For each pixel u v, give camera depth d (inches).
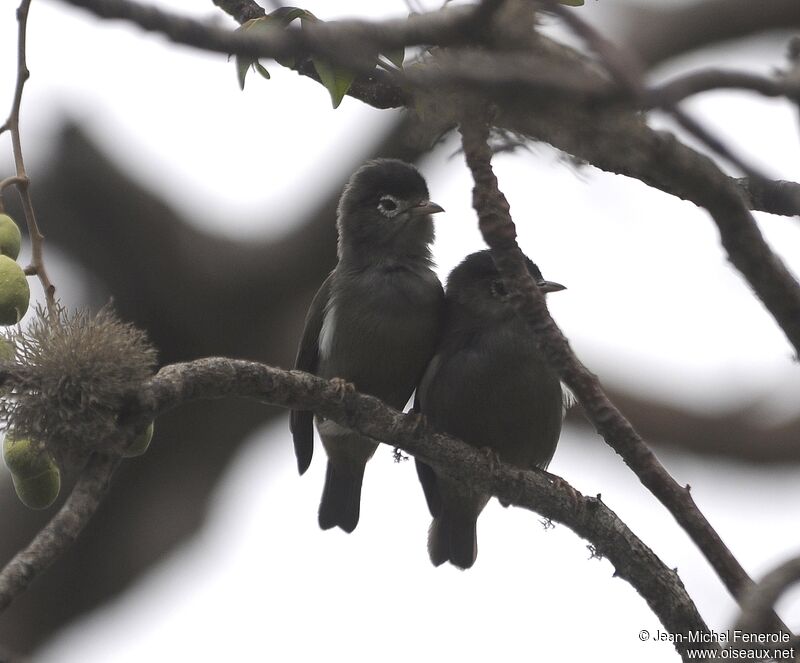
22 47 285.4
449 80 185.5
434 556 483.2
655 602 340.8
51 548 255.4
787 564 233.6
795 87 187.0
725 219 234.2
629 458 280.8
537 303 285.4
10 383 270.5
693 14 559.8
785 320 246.1
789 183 294.7
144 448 286.5
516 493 374.6
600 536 350.3
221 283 627.2
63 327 280.8
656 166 223.6
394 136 607.2
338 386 358.6
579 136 203.2
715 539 273.4
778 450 639.1
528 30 191.9
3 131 287.3
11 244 285.4
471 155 283.6
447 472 382.9
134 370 280.2
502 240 284.4
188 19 185.2
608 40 183.8
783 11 563.5
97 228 610.9
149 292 625.0
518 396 460.4
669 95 182.5
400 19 191.5
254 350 641.6
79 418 270.5
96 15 180.7
